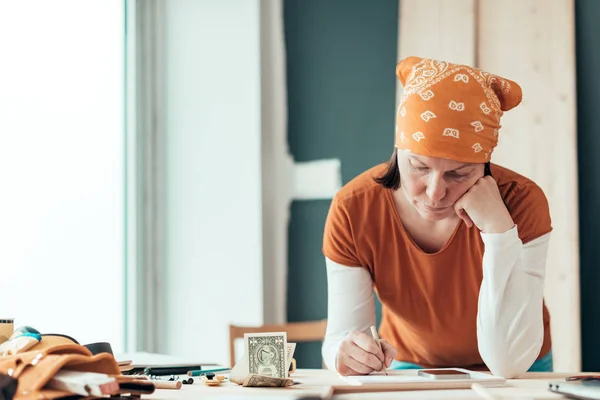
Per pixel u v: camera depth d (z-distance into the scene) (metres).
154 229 3.34
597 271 3.10
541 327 1.74
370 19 3.49
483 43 3.24
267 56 3.53
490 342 1.71
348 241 1.89
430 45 3.30
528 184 1.85
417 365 2.10
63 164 2.89
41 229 2.78
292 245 3.52
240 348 3.30
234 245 3.34
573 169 3.07
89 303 3.00
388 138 3.45
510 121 3.16
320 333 2.84
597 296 3.09
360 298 1.91
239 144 3.36
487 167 1.78
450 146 1.58
